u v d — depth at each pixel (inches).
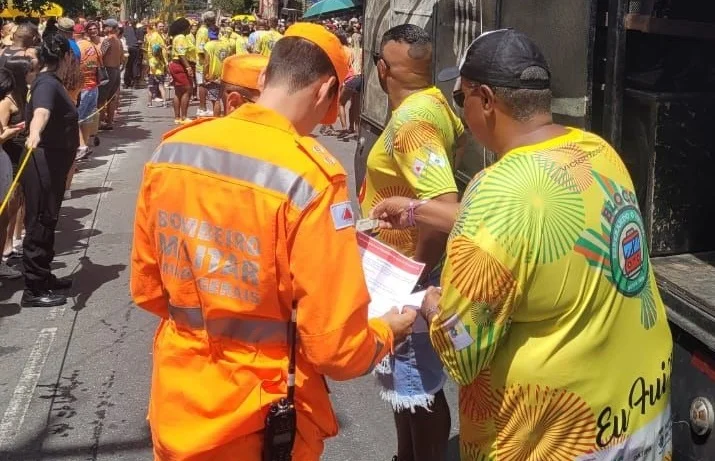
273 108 78.2
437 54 166.7
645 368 80.1
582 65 106.7
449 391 172.2
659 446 83.6
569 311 74.5
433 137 113.0
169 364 80.4
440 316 77.1
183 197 77.0
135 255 83.5
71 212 331.0
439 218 109.7
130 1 1712.6
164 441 80.1
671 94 105.9
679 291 95.4
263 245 73.2
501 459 79.0
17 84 237.3
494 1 132.6
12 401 170.9
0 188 217.0
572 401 75.7
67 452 151.3
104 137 514.0
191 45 618.2
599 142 80.0
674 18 108.9
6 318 216.8
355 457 150.9
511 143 78.9
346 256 74.3
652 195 108.0
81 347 198.8
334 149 480.7
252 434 78.4
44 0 481.4
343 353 74.2
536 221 72.4
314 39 78.8
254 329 76.7
